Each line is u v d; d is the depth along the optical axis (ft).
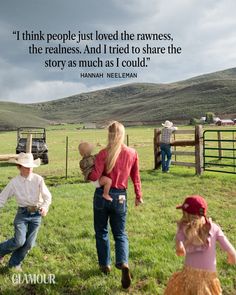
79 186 48.83
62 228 28.91
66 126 542.98
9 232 28.40
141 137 191.62
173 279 14.90
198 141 54.39
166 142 57.62
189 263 14.62
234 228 28.50
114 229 19.44
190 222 14.34
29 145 56.29
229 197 40.11
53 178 60.23
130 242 25.02
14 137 247.91
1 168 78.84
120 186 19.16
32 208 20.59
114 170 18.99
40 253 23.57
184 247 14.49
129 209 34.53
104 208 19.20
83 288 18.97
